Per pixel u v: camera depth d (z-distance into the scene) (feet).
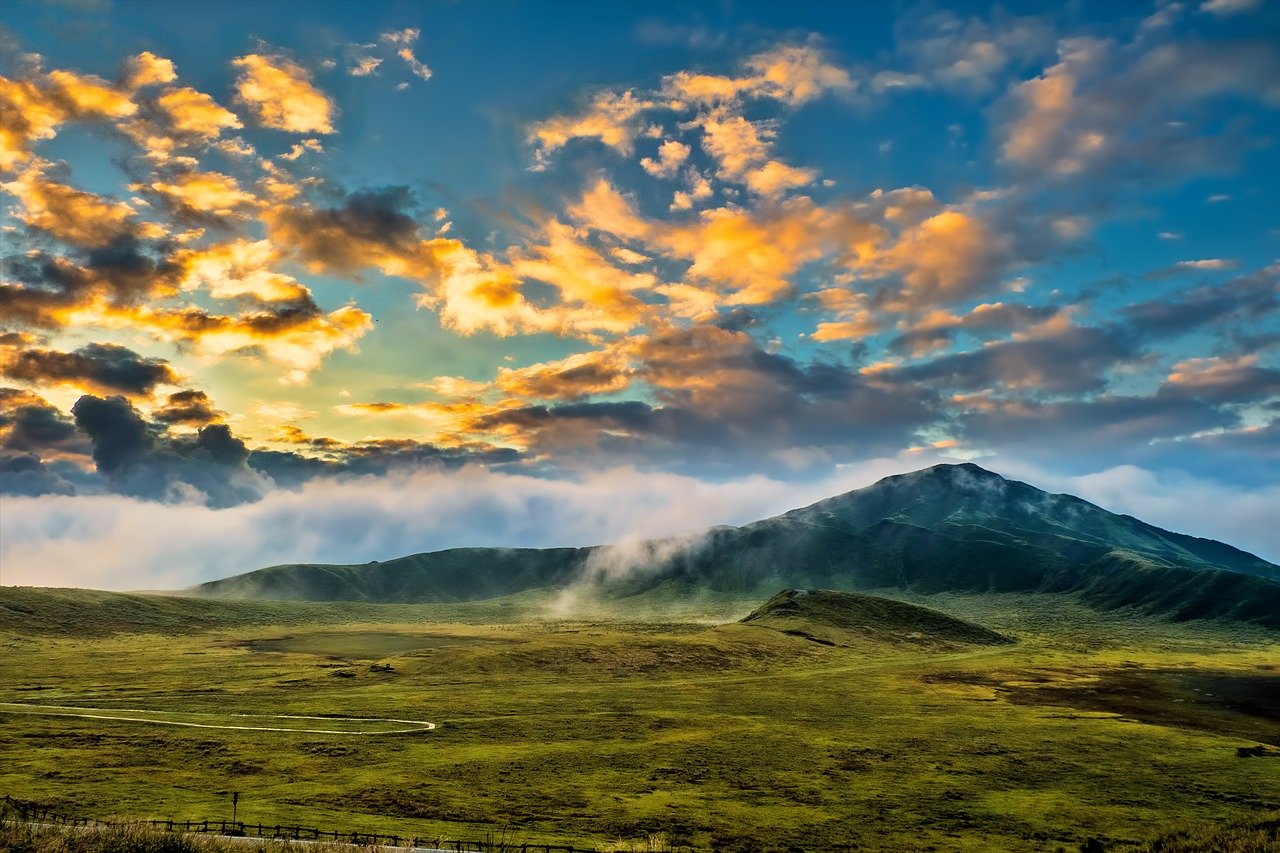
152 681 449.06
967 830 198.18
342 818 188.96
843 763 266.77
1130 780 249.75
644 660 564.30
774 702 403.54
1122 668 599.16
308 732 302.66
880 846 184.65
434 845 166.20
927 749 291.17
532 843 174.09
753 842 184.85
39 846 101.96
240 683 447.42
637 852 156.46
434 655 550.77
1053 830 199.00
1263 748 299.99
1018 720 359.05
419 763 253.03
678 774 246.68
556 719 339.57
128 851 105.60
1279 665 634.43
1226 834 138.92
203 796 206.39
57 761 241.35
